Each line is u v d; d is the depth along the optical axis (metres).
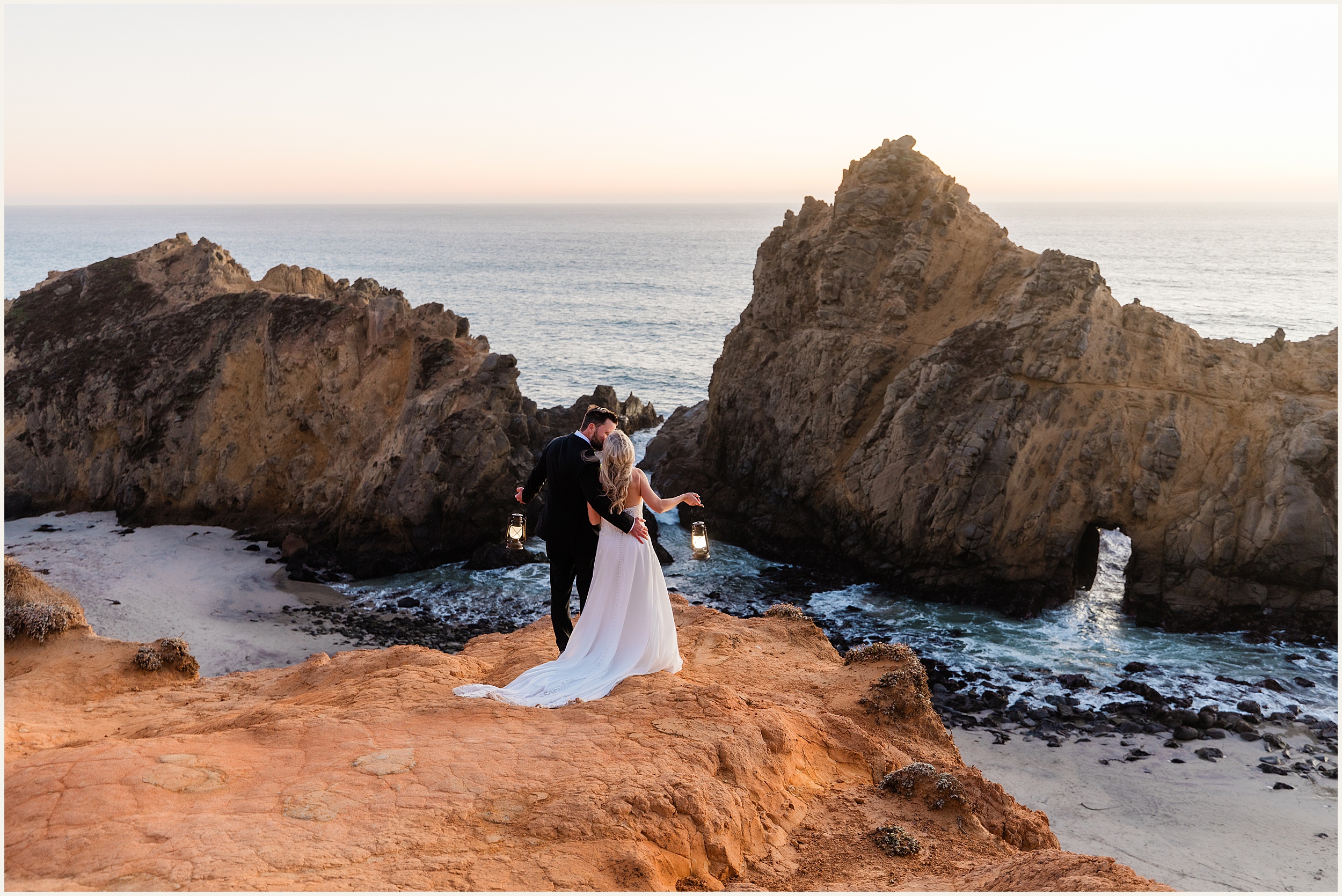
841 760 7.96
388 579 42.12
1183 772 24.91
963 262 47.34
